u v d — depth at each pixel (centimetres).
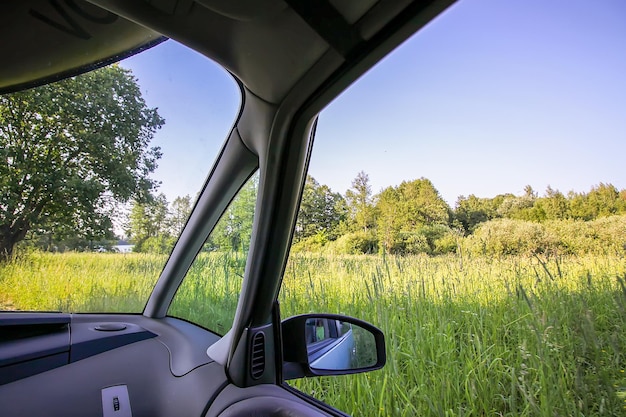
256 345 124
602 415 89
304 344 137
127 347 150
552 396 98
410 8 74
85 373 129
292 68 99
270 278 127
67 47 133
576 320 99
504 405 110
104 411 115
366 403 141
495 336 121
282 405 112
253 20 87
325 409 119
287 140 115
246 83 115
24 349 123
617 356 89
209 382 124
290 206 123
